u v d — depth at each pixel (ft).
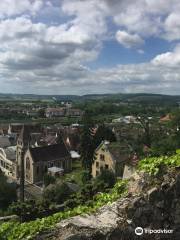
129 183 29.68
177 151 30.48
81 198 82.69
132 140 305.73
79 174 247.09
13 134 400.06
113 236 25.44
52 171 245.86
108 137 298.56
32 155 249.34
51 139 330.54
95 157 219.82
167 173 28.22
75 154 315.78
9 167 281.33
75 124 518.37
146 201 27.22
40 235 24.86
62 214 27.91
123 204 27.25
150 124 430.61
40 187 222.28
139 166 30.01
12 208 83.71
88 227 25.14
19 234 25.52
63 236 24.59
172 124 337.93
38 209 80.84
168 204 27.66
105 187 88.58
